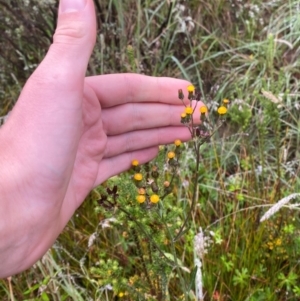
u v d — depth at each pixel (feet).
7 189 0.56
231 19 1.52
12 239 0.58
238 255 0.97
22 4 1.32
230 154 1.20
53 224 0.64
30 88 0.57
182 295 0.81
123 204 0.65
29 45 1.42
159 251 0.67
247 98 1.24
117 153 0.81
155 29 1.48
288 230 0.94
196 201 1.02
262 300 0.90
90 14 0.54
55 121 0.56
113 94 0.76
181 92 0.66
